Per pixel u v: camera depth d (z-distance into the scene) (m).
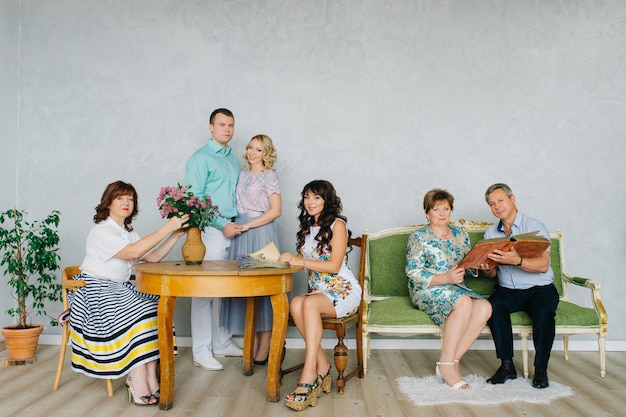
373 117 4.18
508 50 4.17
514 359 3.81
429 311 3.22
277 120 4.19
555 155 4.15
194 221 2.92
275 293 2.78
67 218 4.24
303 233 3.21
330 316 3.03
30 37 4.27
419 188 4.16
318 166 4.18
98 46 4.25
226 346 3.87
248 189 3.63
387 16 4.20
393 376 3.38
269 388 2.87
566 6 4.17
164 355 2.70
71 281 2.92
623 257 4.13
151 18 4.24
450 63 4.18
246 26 4.22
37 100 4.27
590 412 2.74
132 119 4.23
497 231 3.58
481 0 4.19
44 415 2.65
